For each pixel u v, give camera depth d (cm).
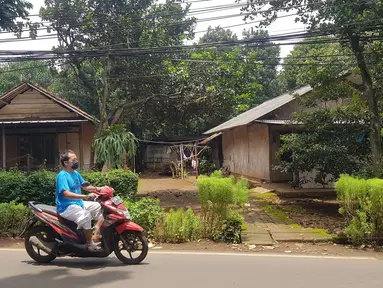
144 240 607
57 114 1683
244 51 2319
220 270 571
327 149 1052
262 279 528
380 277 539
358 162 1065
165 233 763
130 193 1116
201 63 1479
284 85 3247
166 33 1700
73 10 1642
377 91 1069
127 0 1748
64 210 598
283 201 1318
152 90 1712
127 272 564
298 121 1152
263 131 1700
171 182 2192
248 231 842
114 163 1310
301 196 1395
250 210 1140
